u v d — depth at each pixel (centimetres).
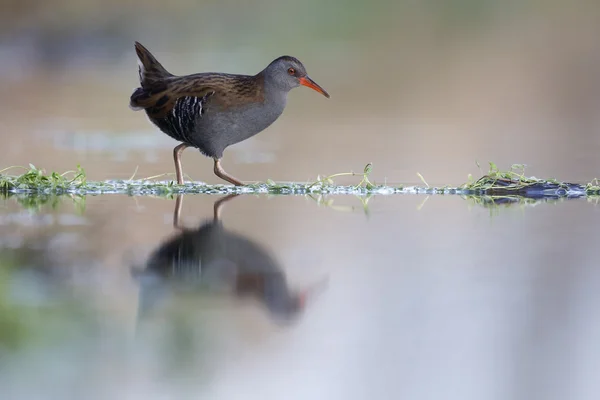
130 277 827
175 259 891
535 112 2352
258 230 1027
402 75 2920
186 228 1030
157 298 768
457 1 3678
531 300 776
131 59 3059
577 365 661
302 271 856
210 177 1457
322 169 1532
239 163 1614
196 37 3294
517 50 3303
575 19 3650
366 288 808
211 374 634
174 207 1170
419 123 2186
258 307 752
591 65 3023
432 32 3625
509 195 1290
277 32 3422
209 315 730
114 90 2611
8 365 635
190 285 809
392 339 693
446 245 960
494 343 691
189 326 705
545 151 1731
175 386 610
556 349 684
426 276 842
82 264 866
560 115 2306
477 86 2734
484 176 1328
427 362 659
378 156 1681
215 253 916
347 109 2439
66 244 941
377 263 888
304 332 704
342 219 1096
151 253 911
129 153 1730
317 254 920
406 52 3297
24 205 1167
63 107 2344
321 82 2798
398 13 3634
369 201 1233
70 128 2034
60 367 634
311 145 1845
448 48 3356
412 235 1010
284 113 2403
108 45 3103
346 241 977
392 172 1498
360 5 3522
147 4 3222
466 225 1059
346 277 838
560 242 970
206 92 1274
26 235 980
